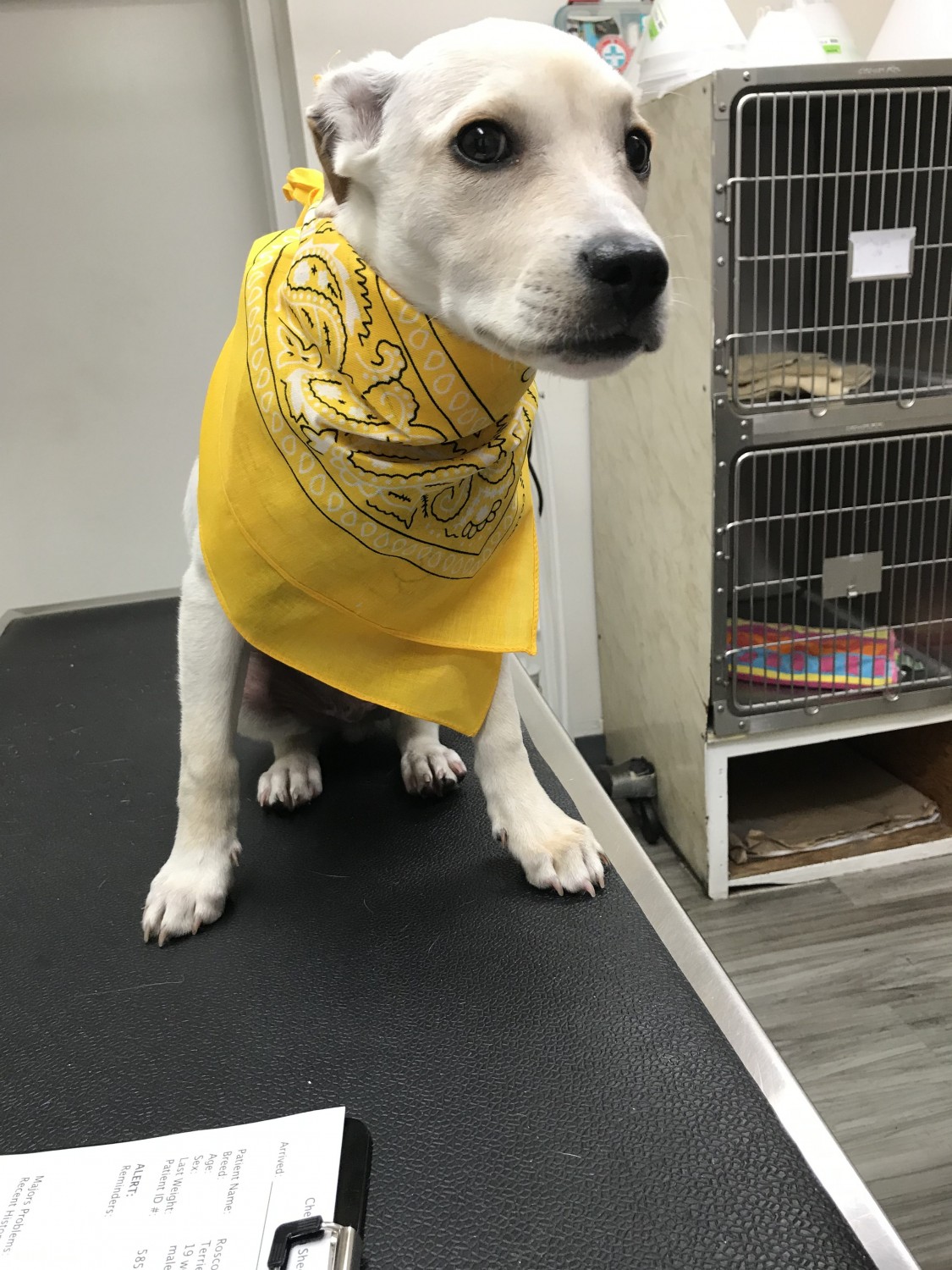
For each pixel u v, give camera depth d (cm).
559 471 178
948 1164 107
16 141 154
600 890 79
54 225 160
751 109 133
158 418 175
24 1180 54
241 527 74
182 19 154
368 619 77
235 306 172
